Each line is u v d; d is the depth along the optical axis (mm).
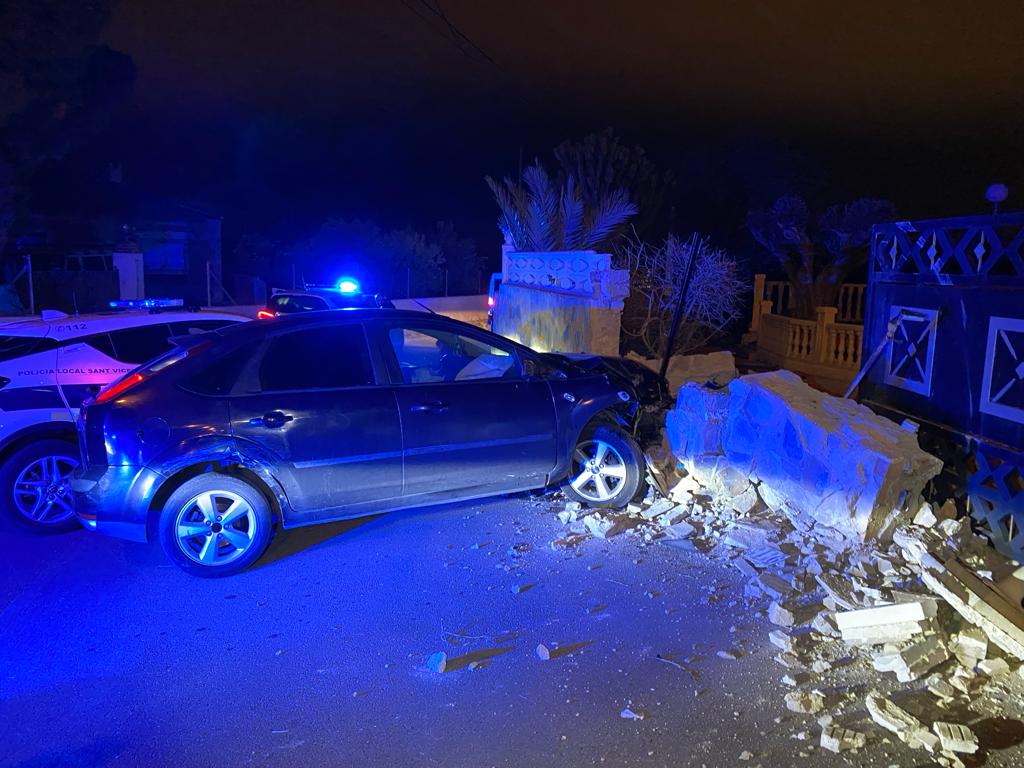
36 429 5855
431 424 5473
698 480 6086
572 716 3514
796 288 18312
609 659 3980
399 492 5473
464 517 6004
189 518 5016
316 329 5340
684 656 3992
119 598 4770
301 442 5109
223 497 5059
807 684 3705
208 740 3396
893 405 5910
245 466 5023
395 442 5375
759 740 3307
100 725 3512
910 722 3283
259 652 4117
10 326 6047
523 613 4480
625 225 14516
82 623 4453
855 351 13734
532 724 3465
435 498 5637
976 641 3828
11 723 3533
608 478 6207
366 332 5449
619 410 6344
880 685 3678
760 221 18016
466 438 5590
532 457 5836
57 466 5957
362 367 5402
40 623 4461
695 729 3395
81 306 28344
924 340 5488
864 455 4863
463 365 5977
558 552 5309
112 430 4832
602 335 10055
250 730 3463
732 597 4613
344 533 5727
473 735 3398
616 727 3422
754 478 5773
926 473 4887
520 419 5746
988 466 4816
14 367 5887
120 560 5367
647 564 5090
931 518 4887
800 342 14898
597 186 14414
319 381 5281
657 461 6383
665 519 5746
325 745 3350
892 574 4539
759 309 17594
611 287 10094
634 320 13031
